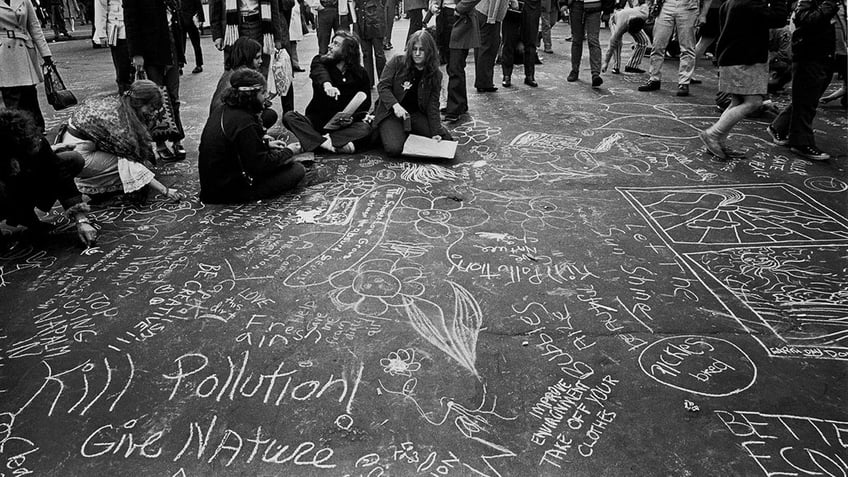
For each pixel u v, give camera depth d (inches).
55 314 122.0
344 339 112.5
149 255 146.1
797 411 94.5
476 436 89.5
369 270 137.2
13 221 151.3
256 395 98.2
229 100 172.2
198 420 93.0
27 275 137.9
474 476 82.4
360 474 82.8
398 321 118.0
